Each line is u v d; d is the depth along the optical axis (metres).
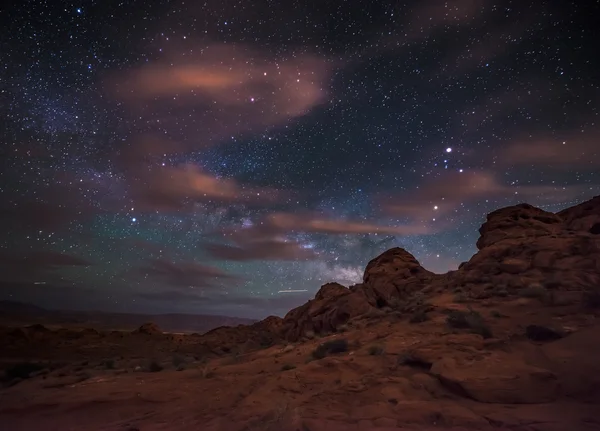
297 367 11.38
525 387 7.56
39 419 8.67
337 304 24.00
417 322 14.73
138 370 14.72
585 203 21.34
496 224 21.78
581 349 8.79
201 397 9.55
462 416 6.81
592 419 6.37
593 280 13.93
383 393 8.19
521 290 14.55
